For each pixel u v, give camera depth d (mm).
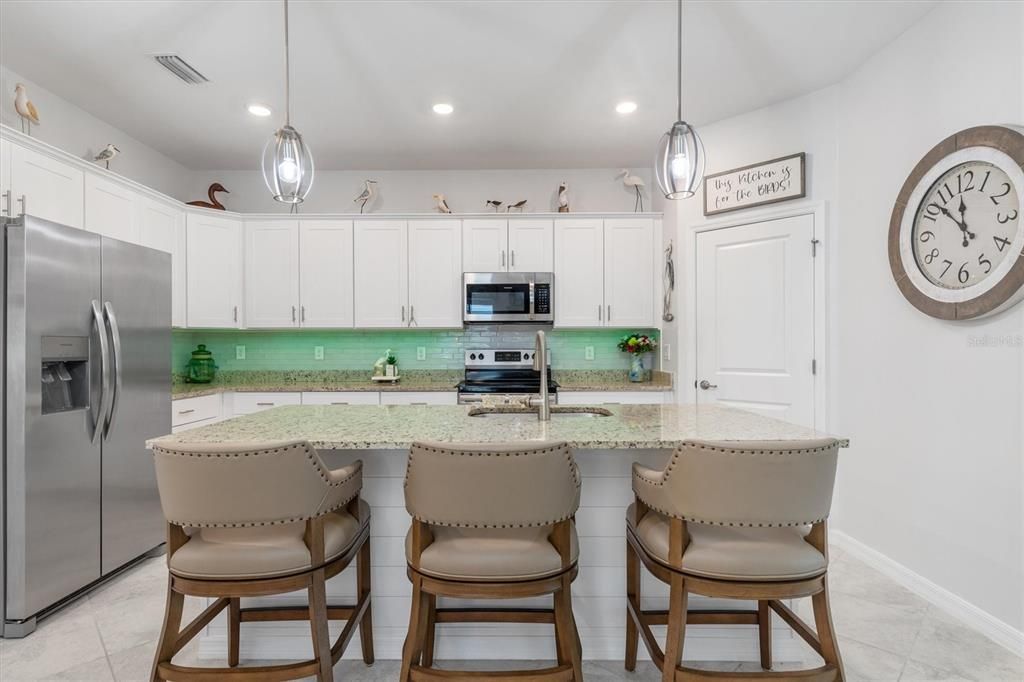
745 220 3402
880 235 2656
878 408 2672
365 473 1925
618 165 4309
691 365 3707
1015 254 1918
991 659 1909
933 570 2332
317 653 1467
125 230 3170
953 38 2221
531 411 2273
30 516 2141
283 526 1549
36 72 2801
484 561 1407
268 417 2084
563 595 1455
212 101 3150
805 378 3119
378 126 3531
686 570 1433
